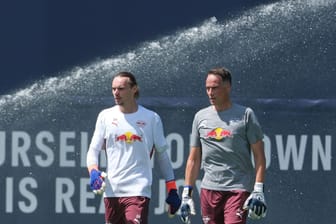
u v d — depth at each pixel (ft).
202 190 63.52
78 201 79.20
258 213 61.16
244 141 62.18
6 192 79.20
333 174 79.46
